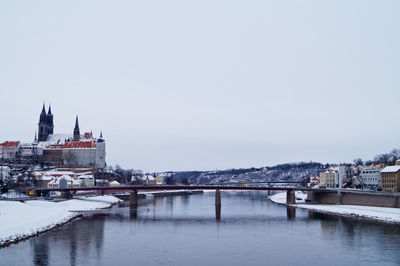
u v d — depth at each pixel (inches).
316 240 3555.6
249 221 4955.7
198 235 3895.2
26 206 5442.9
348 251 3078.2
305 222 4771.2
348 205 6530.5
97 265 2701.8
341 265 2682.1
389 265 2662.4
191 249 3216.0
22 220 4308.6
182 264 2741.1
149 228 4367.6
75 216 5447.8
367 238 3580.2
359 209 5777.6
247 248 3250.5
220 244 3425.2
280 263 2755.9
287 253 3048.7
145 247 3294.8
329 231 4025.6
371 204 6117.1
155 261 2819.9
